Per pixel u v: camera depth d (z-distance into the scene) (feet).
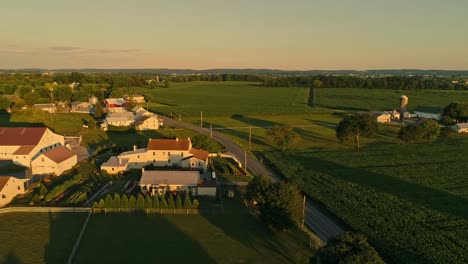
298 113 630.74
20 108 547.08
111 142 388.16
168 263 155.22
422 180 272.51
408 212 213.46
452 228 193.67
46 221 194.08
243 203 226.79
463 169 300.81
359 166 309.22
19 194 231.50
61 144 355.77
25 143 307.17
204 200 231.30
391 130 486.38
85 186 249.96
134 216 202.80
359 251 121.19
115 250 164.76
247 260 159.63
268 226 184.65
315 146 392.27
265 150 368.89
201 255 162.71
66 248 166.09
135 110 585.22
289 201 184.96
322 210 219.41
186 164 293.64
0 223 190.08
